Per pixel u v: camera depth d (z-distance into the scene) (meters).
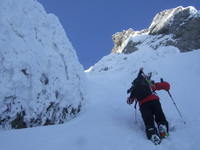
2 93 4.64
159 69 13.56
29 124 5.04
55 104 5.73
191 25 19.81
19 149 3.21
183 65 12.54
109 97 9.24
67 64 6.70
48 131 4.31
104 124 4.94
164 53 17.91
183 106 6.45
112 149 3.41
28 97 5.15
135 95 4.65
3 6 5.78
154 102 4.38
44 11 7.69
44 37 6.62
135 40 25.73
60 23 8.17
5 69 4.93
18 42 5.50
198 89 8.09
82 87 7.20
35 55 5.71
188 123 4.75
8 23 5.59
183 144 3.57
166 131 4.08
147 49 21.20
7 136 3.86
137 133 4.29
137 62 18.52
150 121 4.08
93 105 7.64
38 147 3.35
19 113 4.91
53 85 5.84
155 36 23.89
